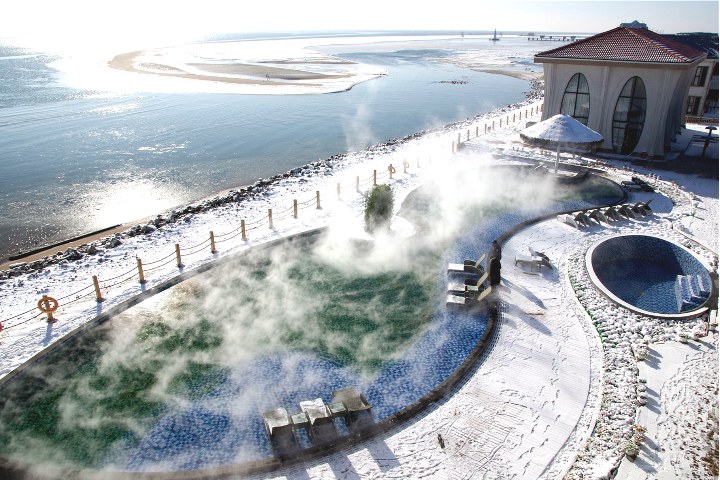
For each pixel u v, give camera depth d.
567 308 13.19
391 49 174.62
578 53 27.47
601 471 8.12
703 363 10.81
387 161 28.92
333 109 52.38
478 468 8.33
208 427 9.40
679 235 17.38
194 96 60.88
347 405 9.49
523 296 13.79
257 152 34.88
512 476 8.17
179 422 9.53
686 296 13.59
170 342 12.04
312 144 37.34
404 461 8.48
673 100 26.81
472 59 124.81
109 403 10.05
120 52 160.25
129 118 47.06
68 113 49.47
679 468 8.15
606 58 26.30
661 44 26.50
